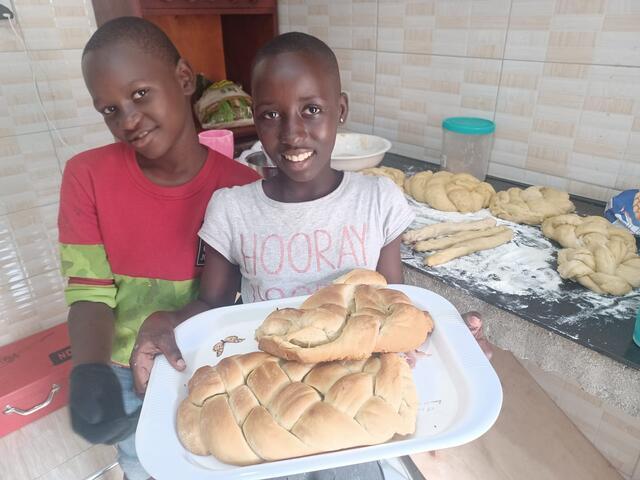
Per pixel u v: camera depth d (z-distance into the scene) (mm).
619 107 972
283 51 573
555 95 1064
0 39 1237
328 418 423
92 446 1210
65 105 1400
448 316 583
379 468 647
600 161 1036
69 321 726
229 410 450
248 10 1537
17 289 1470
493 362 1202
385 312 530
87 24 1373
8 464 1172
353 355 482
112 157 772
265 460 421
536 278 789
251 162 1200
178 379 523
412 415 452
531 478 963
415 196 1128
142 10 1271
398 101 1429
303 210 677
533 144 1144
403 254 891
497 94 1173
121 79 621
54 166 1434
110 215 758
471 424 431
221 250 694
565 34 1006
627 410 613
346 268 673
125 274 778
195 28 1693
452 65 1243
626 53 931
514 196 1046
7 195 1371
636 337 616
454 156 1216
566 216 917
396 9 1319
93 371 658
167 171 760
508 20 1090
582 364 637
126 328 789
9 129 1320
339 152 1353
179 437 450
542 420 1081
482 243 880
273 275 675
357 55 1492
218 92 1576
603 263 762
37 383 1272
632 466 1075
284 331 520
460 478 960
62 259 764
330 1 1484
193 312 664
